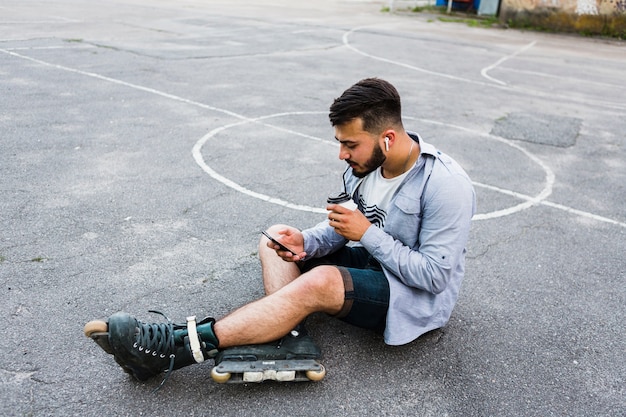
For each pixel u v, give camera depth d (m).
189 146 5.71
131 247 3.72
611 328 3.26
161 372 2.53
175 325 2.49
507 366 2.87
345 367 2.77
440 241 2.58
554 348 3.04
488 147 6.52
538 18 18.44
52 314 2.97
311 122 6.90
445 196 2.56
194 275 3.46
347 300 2.58
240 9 19.25
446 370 2.81
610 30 17.67
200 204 4.45
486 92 9.34
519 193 5.25
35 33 11.25
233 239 3.95
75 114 6.41
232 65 9.72
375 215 2.79
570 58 13.70
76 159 5.13
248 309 2.48
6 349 2.69
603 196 5.36
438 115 7.67
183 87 8.00
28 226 3.87
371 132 2.45
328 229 3.01
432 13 21.31
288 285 2.53
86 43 10.59
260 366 2.45
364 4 24.20
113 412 2.38
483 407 2.59
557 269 3.90
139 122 6.32
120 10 16.36
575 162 6.27
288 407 2.49
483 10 20.48
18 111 6.34
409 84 9.43
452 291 2.80
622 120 8.21
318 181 5.12
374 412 2.51
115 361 2.53
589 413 2.60
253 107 7.32
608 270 3.94
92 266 3.46
